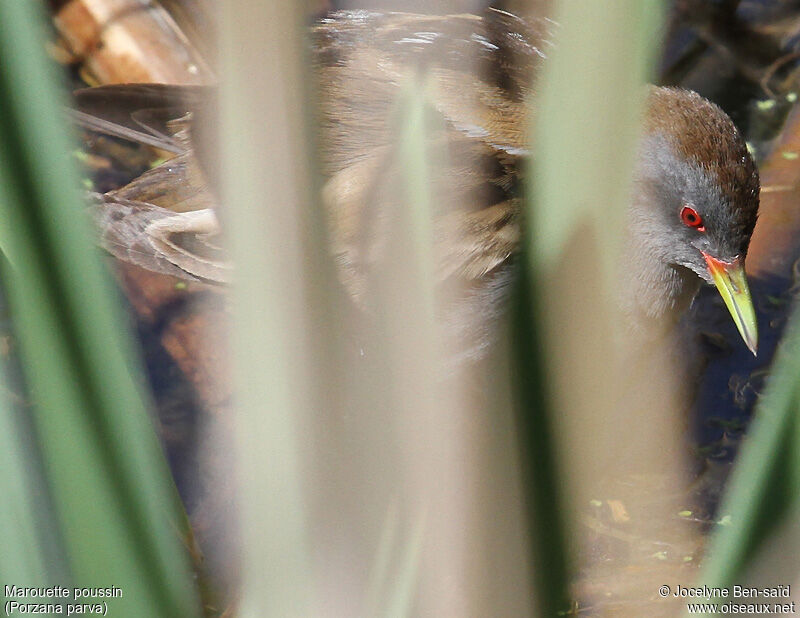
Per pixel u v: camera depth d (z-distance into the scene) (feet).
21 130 1.97
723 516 2.30
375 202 2.57
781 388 2.08
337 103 6.57
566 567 2.04
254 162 1.77
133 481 2.19
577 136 1.81
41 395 2.11
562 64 1.80
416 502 1.97
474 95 6.36
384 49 6.79
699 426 6.84
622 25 1.77
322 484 1.94
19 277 2.03
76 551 2.19
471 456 1.95
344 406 1.91
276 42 1.72
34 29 1.95
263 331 1.85
